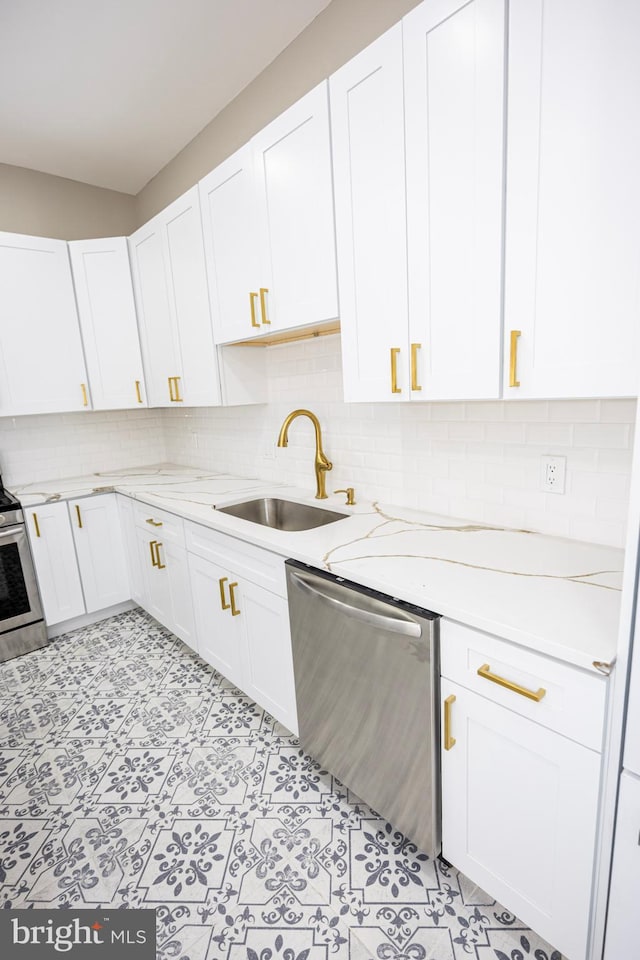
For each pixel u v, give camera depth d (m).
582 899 0.94
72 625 2.82
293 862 1.35
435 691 1.14
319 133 1.42
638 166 0.85
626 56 0.83
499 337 1.10
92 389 2.76
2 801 1.60
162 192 2.94
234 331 1.98
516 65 0.96
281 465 2.47
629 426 1.23
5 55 1.86
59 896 1.29
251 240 1.77
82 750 1.82
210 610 2.10
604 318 0.93
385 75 1.21
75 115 2.30
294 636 1.56
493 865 1.11
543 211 0.98
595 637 0.89
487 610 1.01
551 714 0.92
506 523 1.54
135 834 1.46
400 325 1.31
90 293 2.68
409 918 1.19
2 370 2.50
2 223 2.72
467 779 1.12
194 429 3.15
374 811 1.49
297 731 1.68
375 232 1.32
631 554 0.75
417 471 1.79
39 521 2.56
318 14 1.80
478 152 1.05
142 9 1.69
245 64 2.04
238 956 1.13
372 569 1.27
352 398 1.50
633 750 0.81
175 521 2.23
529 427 1.42
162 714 2.02
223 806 1.55
